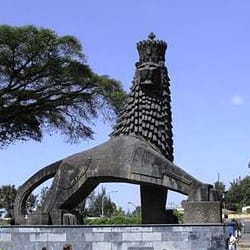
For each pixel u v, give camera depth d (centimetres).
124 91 3397
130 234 1881
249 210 10344
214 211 1848
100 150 1978
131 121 2003
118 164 1923
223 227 1839
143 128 1983
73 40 3222
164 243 1852
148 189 1988
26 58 3194
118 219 4200
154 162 1891
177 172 1880
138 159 1903
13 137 3444
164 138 1994
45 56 3195
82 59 3291
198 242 1828
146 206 1988
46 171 2098
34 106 3331
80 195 2016
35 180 2106
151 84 2000
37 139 3462
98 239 1902
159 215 1975
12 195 7656
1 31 3078
